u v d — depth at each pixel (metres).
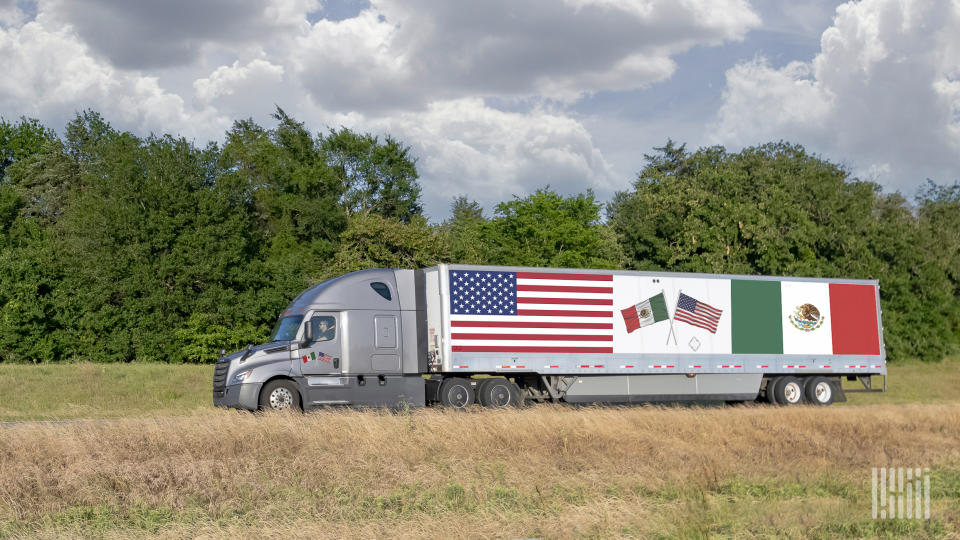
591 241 54.31
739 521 8.75
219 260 43.09
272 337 20.42
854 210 50.09
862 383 26.31
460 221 74.94
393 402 20.36
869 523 8.59
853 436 15.48
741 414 18.48
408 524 8.55
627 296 23.05
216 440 12.92
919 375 36.66
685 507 9.28
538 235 53.34
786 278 25.20
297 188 58.28
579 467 11.91
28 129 65.44
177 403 24.64
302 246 54.97
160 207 44.12
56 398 24.73
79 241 43.97
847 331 25.86
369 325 20.39
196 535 8.25
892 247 49.69
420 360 20.92
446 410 17.41
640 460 12.35
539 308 22.02
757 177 53.22
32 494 9.73
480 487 10.38
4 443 12.26
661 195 57.31
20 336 40.38
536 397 22.45
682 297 23.78
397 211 61.28
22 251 43.66
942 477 11.53
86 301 41.97
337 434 13.80
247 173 61.09
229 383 19.25
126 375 29.47
